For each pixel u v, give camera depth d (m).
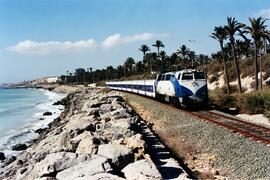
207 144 15.56
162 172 11.23
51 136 23.89
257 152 13.20
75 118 27.97
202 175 11.50
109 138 15.16
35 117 56.47
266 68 54.62
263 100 26.31
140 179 9.62
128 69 163.50
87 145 13.35
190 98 27.27
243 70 58.59
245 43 78.56
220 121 20.81
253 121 22.75
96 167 10.40
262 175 10.91
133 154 12.02
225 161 12.97
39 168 11.34
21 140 33.97
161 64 125.38
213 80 63.94
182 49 100.50
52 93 170.50
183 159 13.84
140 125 20.75
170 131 19.53
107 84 103.12
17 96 142.38
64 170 10.57
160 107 30.41
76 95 87.88
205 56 118.25
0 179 15.78
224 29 46.72
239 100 28.80
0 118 56.31
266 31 43.44
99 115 27.19
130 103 40.25
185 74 27.78
